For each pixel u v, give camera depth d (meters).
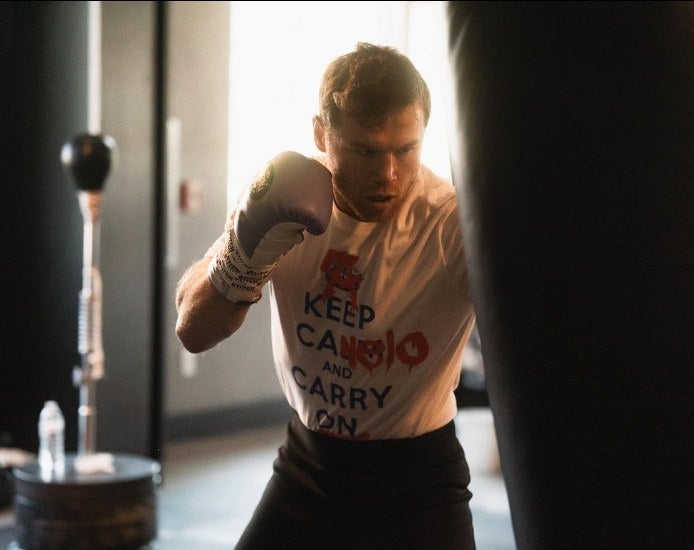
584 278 0.85
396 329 1.63
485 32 0.86
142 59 4.39
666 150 0.83
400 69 1.42
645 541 0.87
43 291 4.41
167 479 4.62
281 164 1.44
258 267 1.50
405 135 1.42
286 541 1.73
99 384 4.27
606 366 0.85
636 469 0.86
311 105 5.20
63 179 4.36
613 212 0.83
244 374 5.72
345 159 1.46
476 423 4.76
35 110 4.39
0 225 4.43
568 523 0.89
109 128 4.29
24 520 3.38
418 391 1.67
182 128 5.09
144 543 3.43
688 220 0.83
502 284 0.88
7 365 4.46
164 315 4.52
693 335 0.84
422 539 1.67
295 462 1.77
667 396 0.85
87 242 3.67
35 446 4.42
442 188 1.62
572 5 0.82
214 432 5.56
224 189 5.38
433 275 1.60
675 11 0.82
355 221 1.59
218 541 3.74
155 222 4.48
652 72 0.82
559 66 0.83
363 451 1.71
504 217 0.87
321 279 1.64
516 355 0.88
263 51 5.30
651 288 0.84
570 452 0.88
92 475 3.40
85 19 4.25
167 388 5.27
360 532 1.71
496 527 3.91
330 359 1.68
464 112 0.89
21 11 4.36
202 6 5.13
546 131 0.84
